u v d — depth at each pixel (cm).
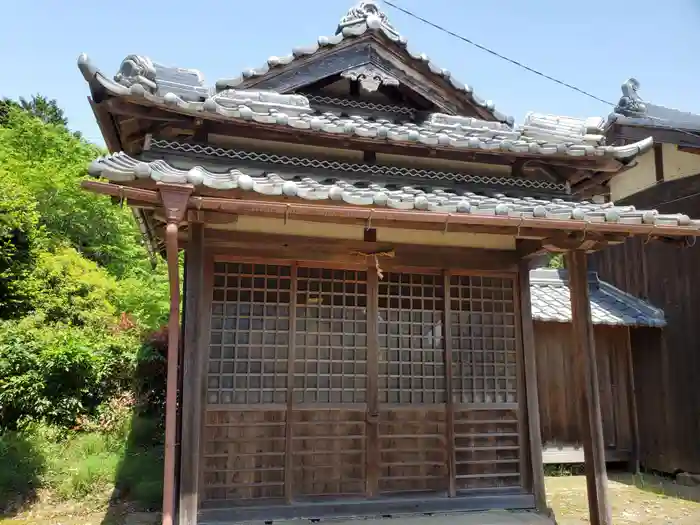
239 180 436
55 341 1041
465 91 663
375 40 635
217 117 509
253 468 540
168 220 414
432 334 621
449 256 629
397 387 600
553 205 568
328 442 566
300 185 488
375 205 465
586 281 584
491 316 645
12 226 1291
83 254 1786
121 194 418
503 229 541
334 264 591
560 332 976
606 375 986
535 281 1085
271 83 614
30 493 711
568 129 677
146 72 492
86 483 747
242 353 556
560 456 925
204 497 523
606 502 542
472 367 627
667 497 786
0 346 980
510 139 644
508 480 615
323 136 554
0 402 916
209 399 539
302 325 580
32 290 1270
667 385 932
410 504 569
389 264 607
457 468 603
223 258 558
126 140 551
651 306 983
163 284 1593
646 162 992
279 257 571
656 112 1006
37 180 1645
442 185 623
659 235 550
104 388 1031
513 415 632
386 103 676
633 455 965
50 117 2883
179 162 535
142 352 1074
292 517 534
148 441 959
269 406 550
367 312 598
